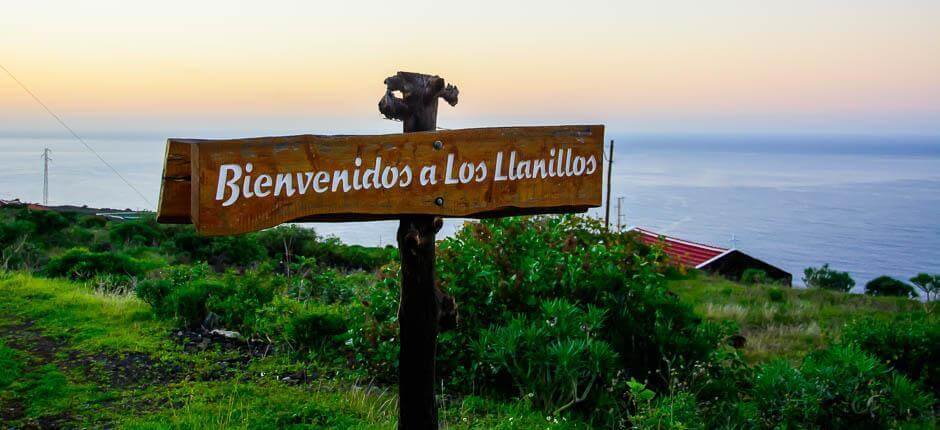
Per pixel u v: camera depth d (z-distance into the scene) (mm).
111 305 9562
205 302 8688
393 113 3750
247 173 3191
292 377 6754
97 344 7609
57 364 6965
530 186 3957
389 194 3557
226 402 5922
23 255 15430
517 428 5363
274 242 23875
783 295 20688
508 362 6238
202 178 3094
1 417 5566
